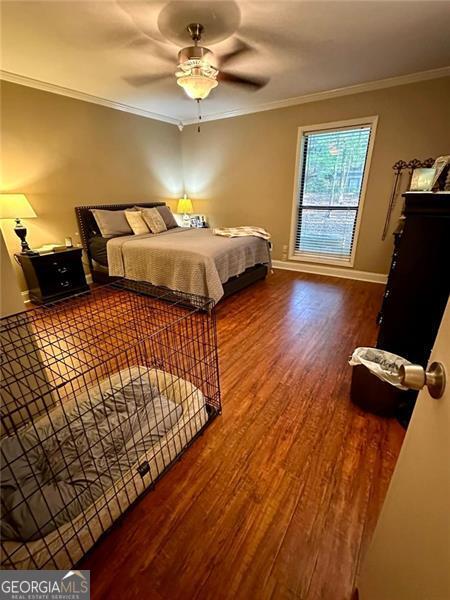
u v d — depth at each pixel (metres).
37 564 0.90
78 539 0.99
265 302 3.33
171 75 3.05
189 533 1.09
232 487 1.25
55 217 3.62
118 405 1.50
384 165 3.56
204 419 1.54
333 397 1.78
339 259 4.26
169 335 2.39
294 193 4.32
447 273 1.41
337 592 0.93
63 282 3.35
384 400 1.57
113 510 1.10
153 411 1.48
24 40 2.30
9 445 1.19
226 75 3.09
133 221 4.02
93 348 2.16
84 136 3.77
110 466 1.21
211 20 2.07
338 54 2.63
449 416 0.49
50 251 3.26
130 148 4.39
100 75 3.04
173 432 1.40
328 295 3.54
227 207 5.11
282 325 2.75
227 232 3.80
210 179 5.13
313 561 1.00
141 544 1.05
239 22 2.11
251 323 2.79
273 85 3.40
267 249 4.00
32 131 3.25
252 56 2.64
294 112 3.98
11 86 3.02
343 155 3.86
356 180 3.85
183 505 1.18
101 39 2.30
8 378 1.33
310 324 2.76
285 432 1.53
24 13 1.95
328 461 1.36
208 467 1.34
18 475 1.09
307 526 1.10
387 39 2.37
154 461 1.27
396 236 2.22
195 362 1.92
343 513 1.15
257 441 1.48
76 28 2.14
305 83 3.34
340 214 4.11
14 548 0.93
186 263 2.94
